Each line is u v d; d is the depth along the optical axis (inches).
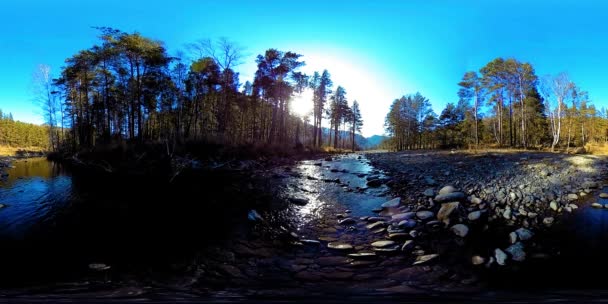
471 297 141.6
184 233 259.9
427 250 224.7
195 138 890.1
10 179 580.7
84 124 1312.7
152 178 555.8
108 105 1139.9
